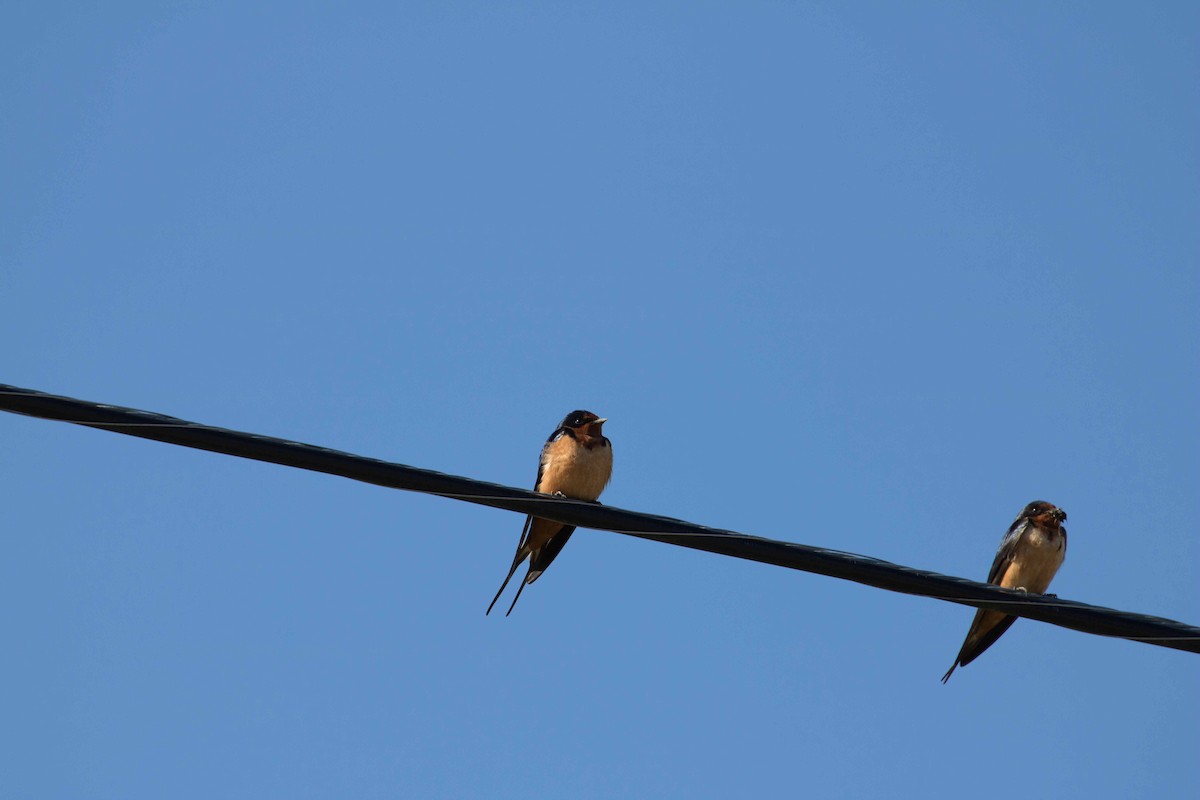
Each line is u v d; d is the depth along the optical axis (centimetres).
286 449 1183
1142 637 1259
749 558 1256
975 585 1253
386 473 1211
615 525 1258
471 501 1241
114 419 1134
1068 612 1259
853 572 1248
